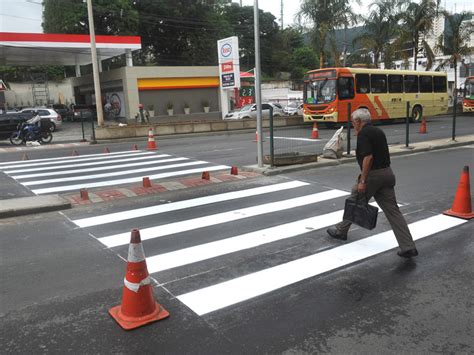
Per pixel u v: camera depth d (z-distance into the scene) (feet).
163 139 71.05
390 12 109.91
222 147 55.01
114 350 11.43
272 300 14.07
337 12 97.81
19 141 66.44
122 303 13.01
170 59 181.98
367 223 17.51
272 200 26.99
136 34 150.51
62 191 31.63
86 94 138.10
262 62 227.61
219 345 11.55
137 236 12.75
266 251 18.43
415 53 114.42
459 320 12.58
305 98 78.02
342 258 17.47
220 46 99.86
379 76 79.61
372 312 13.16
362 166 17.01
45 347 11.62
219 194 28.76
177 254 18.26
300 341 11.68
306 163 37.65
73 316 13.28
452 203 25.26
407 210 24.09
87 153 54.08
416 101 87.10
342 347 11.35
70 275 16.40
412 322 12.52
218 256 17.97
